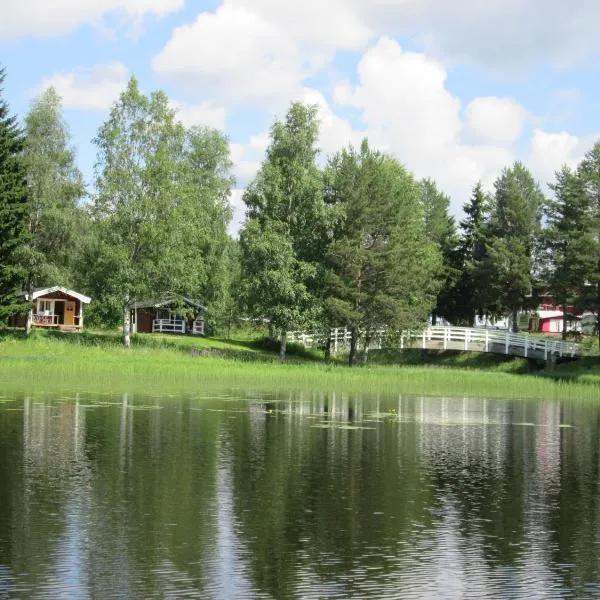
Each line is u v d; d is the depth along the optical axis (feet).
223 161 245.45
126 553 47.44
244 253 200.85
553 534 53.31
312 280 202.59
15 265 187.93
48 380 142.92
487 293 251.80
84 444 79.92
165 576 44.04
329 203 211.61
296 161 204.44
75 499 58.49
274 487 64.03
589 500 62.34
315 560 47.14
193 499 59.41
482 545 50.70
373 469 72.13
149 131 201.67
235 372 159.43
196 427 92.63
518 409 124.47
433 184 311.27
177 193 200.95
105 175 198.29
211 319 241.55
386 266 199.93
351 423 100.73
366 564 46.75
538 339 213.87
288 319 196.54
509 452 83.05
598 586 44.19
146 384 142.92
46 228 195.00
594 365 203.21
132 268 191.52
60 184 198.18
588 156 236.02
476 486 66.54
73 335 200.64
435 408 122.11
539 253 257.14
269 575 44.60
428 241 244.63
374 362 231.71
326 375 161.58
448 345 216.74
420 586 43.65
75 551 47.57
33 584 42.60
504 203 270.26
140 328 248.52
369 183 205.05
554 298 233.76
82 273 206.69
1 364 153.48
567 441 91.09
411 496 62.34
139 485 63.16
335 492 62.95
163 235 194.49
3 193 176.04
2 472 66.74
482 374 171.42
